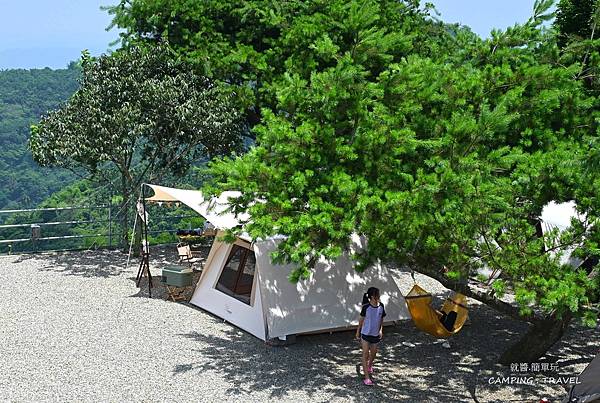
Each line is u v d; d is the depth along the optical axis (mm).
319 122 10258
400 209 9430
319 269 13227
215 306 14086
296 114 10523
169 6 19562
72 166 18234
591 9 19000
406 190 9695
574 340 13672
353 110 10008
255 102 18984
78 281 16172
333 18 16922
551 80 11281
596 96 13203
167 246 20328
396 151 9797
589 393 8469
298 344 12711
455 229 10250
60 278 16391
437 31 18750
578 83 11883
